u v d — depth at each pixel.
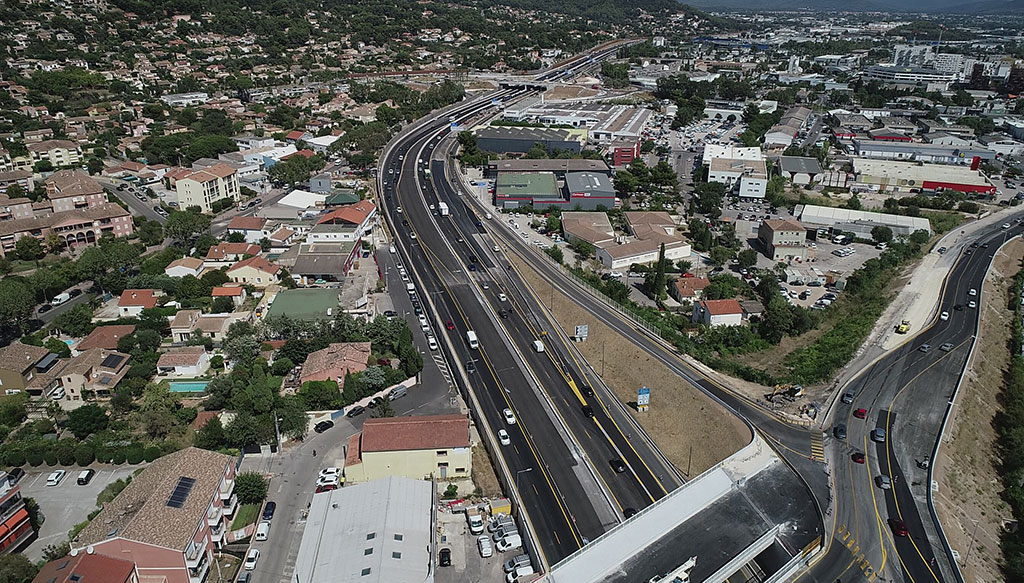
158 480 88.81
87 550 78.38
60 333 142.12
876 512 93.50
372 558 80.44
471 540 93.19
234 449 108.44
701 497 90.88
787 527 86.69
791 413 116.00
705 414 117.25
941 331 148.75
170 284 158.88
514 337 147.12
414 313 156.50
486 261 186.75
